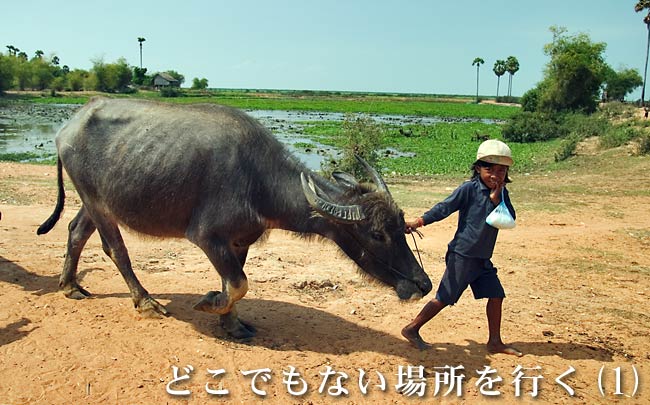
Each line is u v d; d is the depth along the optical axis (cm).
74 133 595
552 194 1648
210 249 534
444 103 11394
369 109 8231
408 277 529
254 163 541
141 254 870
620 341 591
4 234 928
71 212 1176
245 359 510
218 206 530
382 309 665
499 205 508
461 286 527
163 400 440
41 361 487
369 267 546
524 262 912
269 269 814
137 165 549
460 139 3750
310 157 2689
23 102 7544
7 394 437
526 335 596
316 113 7206
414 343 552
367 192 541
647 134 2416
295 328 595
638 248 1016
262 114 6700
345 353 538
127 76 9938
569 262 913
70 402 432
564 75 4178
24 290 655
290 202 547
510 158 504
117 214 579
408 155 2861
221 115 561
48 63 10281
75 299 634
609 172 2033
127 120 574
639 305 714
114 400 437
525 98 4966
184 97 9494
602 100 6147
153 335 548
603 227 1215
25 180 1591
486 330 607
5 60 8519
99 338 534
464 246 520
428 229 1180
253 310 640
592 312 678
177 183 535
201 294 679
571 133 3120
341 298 704
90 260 803
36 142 3102
